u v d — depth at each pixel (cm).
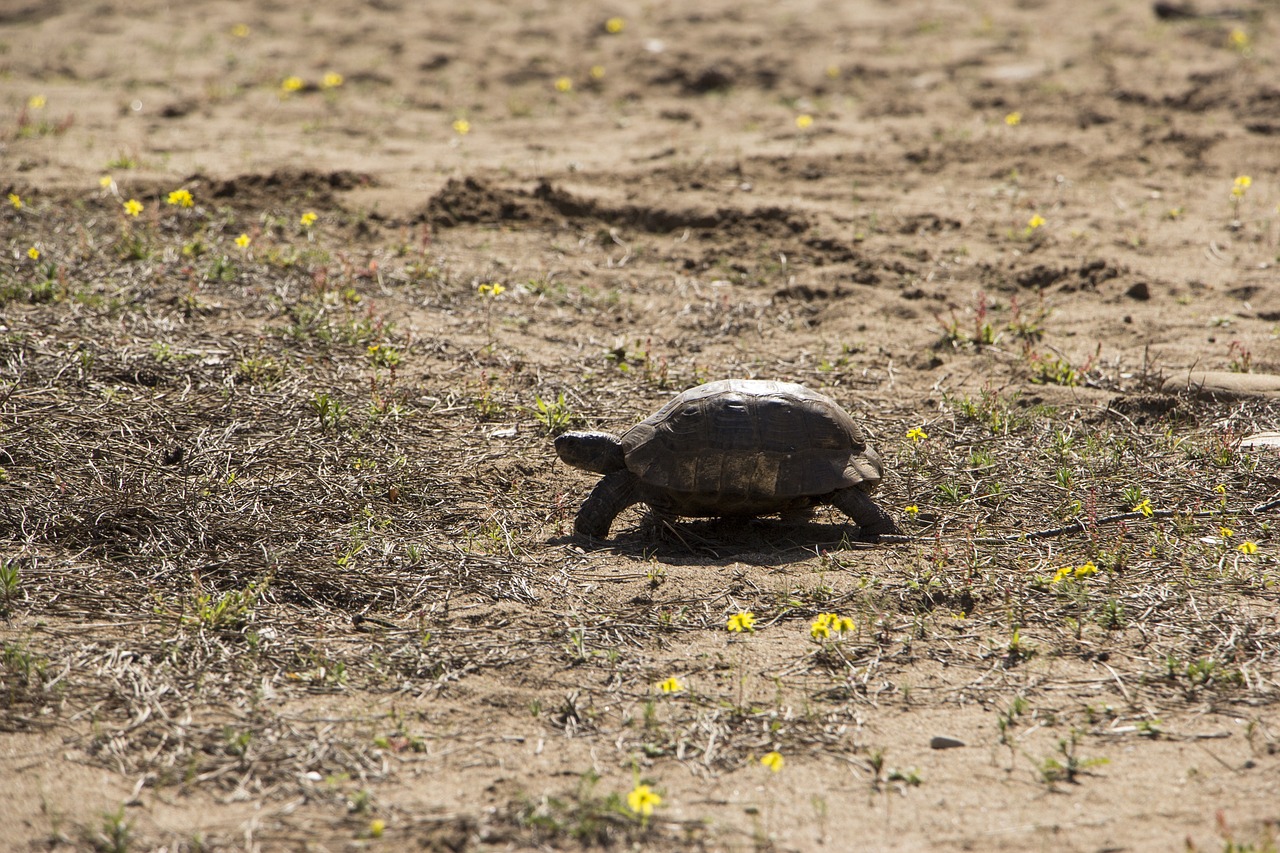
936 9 4284
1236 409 1516
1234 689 909
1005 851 735
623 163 2784
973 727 873
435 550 1147
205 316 1752
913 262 2170
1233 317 1897
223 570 1080
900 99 3331
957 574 1108
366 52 3834
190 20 4150
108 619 989
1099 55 3625
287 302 1831
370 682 923
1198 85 3281
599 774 814
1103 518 1215
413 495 1275
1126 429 1478
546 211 2389
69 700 873
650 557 1171
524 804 773
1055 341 1819
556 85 3522
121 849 717
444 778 805
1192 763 822
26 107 3081
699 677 945
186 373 1527
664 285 2064
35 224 2130
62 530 1123
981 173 2700
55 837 727
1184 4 4059
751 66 3662
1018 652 973
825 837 749
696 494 1179
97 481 1225
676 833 751
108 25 4050
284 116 3167
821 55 3788
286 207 2319
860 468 1199
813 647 988
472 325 1834
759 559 1173
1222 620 1005
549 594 1079
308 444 1366
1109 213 2425
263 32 4041
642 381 1642
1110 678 933
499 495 1300
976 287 2058
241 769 806
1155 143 2869
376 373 1595
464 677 936
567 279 2066
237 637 973
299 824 753
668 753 843
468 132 3078
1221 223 2352
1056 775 812
